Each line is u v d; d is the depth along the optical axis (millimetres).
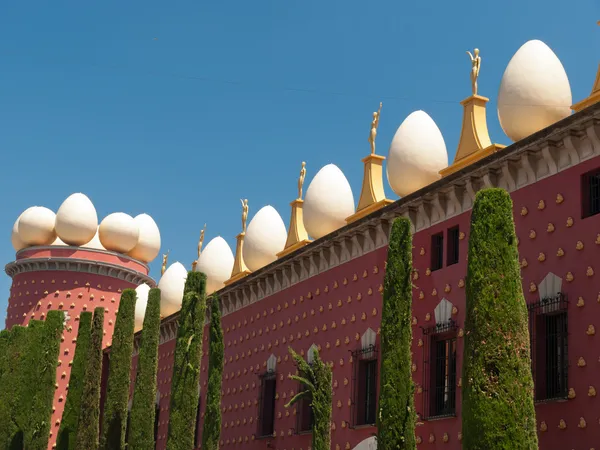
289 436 30641
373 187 30016
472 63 26141
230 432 35281
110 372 31781
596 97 21484
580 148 20359
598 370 18656
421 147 27062
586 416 18641
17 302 51594
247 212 41094
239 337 36125
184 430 26203
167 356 43812
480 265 16859
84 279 51375
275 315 33406
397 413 18594
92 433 32531
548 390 20109
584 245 19766
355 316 27953
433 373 23969
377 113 30969
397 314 19312
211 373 27500
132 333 32438
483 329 16359
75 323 50438
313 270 31031
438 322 24047
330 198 31906
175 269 48438
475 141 25188
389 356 19062
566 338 19891
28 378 36781
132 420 29500
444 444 22719
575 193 20344
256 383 33875
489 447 15578
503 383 15875
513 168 22156
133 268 53500
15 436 36000
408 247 19781
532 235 21312
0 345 40312
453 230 24500
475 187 23391
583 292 19516
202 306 27547
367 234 27734
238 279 37875
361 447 25984
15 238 53875
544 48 23547
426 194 24875
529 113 22984
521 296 16672
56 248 51344
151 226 55906
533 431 15758
